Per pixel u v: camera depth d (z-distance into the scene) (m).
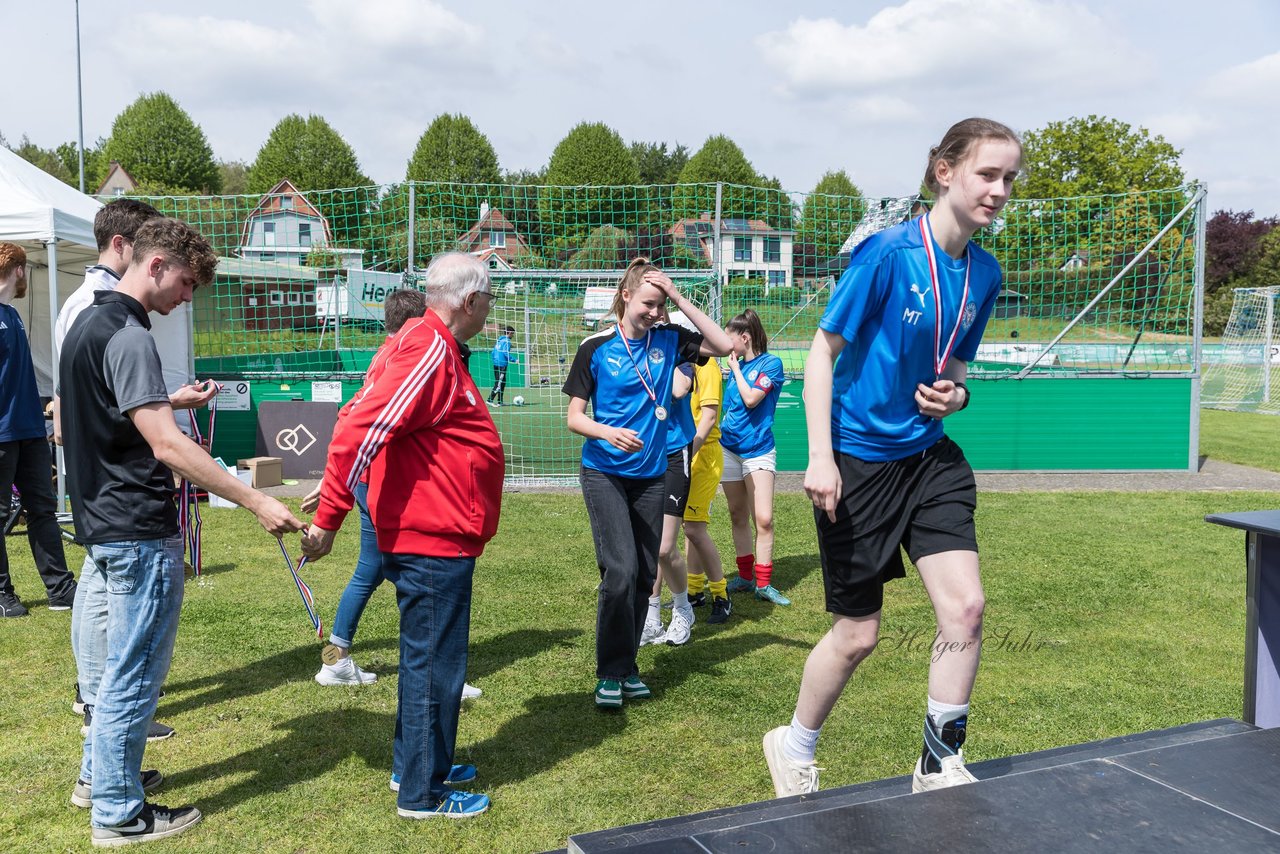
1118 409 10.76
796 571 6.20
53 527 5.02
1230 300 39.78
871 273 2.31
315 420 9.85
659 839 1.68
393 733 3.49
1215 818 1.73
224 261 12.18
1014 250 13.16
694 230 12.20
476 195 12.22
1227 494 9.21
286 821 2.85
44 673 4.06
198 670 4.15
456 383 2.76
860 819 1.73
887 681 4.08
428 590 2.79
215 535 7.00
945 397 2.32
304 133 74.19
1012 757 2.35
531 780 3.14
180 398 3.16
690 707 3.81
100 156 79.75
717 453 5.01
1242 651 4.55
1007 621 5.01
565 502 8.66
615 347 3.84
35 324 10.22
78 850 2.66
